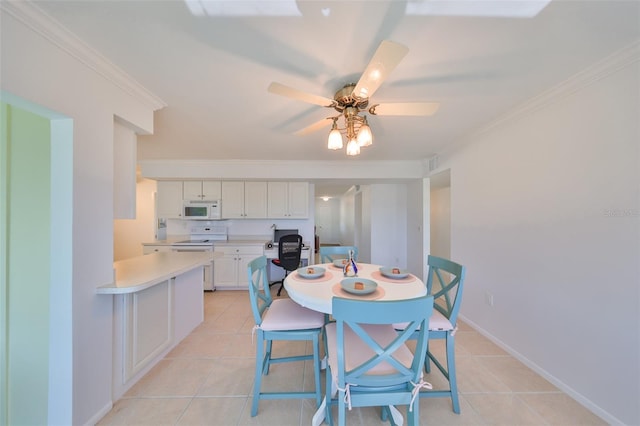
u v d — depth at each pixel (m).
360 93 1.39
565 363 1.71
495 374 1.91
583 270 1.61
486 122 2.36
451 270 1.76
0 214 1.39
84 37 1.25
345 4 1.06
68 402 1.31
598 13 1.10
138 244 5.23
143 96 1.76
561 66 1.49
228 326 2.76
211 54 1.38
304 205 4.33
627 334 1.39
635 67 1.35
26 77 1.10
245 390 1.76
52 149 1.30
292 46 1.31
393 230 4.98
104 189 1.49
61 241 1.30
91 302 1.42
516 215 2.12
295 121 2.31
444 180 4.12
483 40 1.27
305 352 2.26
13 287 1.41
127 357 1.72
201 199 4.20
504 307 2.24
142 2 1.04
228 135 2.70
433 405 1.62
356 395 1.16
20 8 1.04
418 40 1.26
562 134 1.74
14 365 1.41
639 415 1.34
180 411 1.57
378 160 3.95
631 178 1.38
